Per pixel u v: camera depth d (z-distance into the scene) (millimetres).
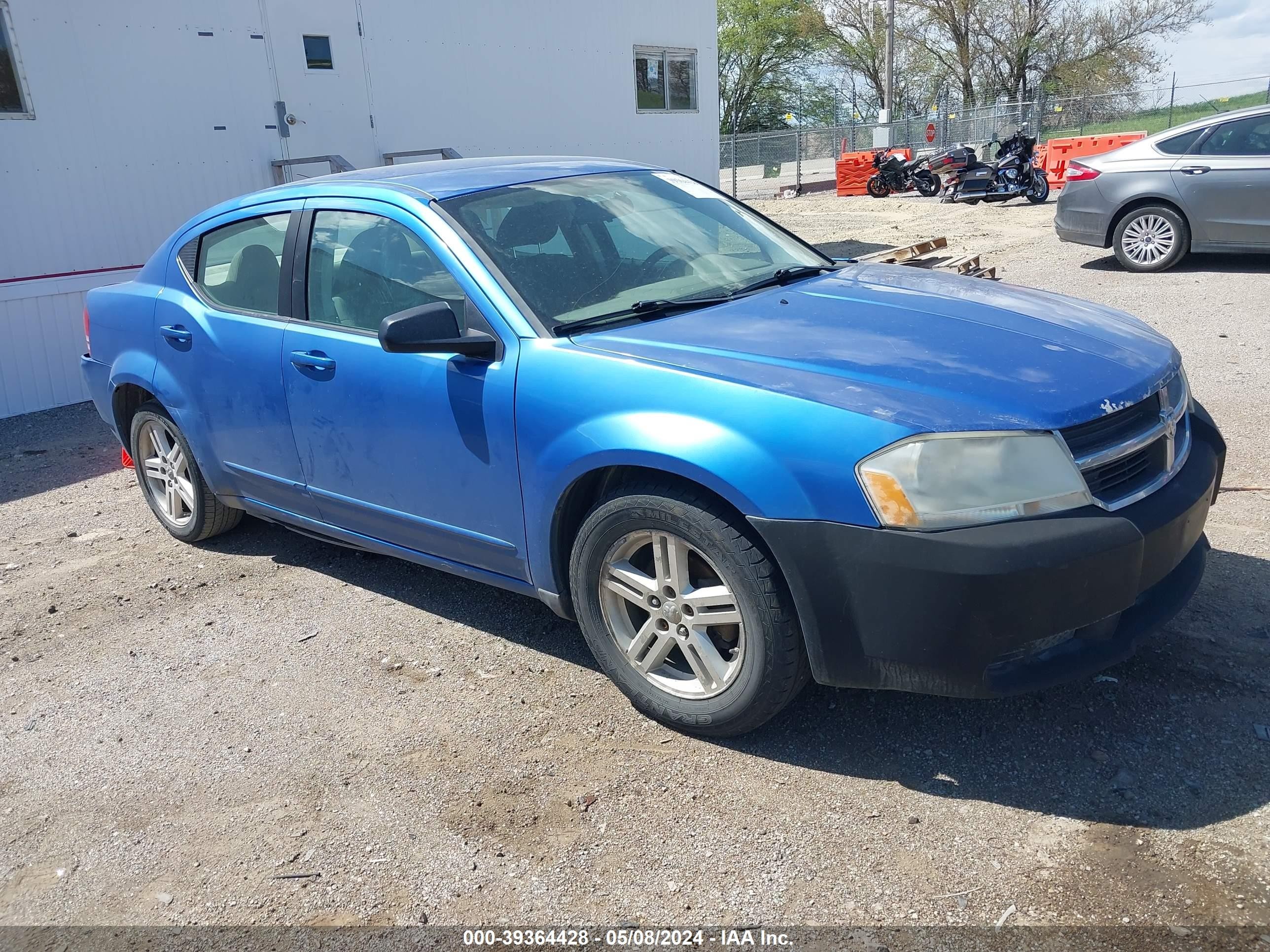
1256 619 3340
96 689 3621
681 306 3303
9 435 7418
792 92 53062
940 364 2746
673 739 3006
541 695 3318
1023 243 12898
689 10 13102
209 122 8891
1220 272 9680
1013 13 42062
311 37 9477
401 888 2500
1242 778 2602
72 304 8227
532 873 2512
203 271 4336
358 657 3680
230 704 3436
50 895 2604
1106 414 2580
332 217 3791
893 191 22000
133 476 6254
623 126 12555
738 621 2754
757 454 2576
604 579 3045
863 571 2484
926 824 2549
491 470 3193
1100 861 2369
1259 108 9336
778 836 2557
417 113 10375
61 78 7961
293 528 4289
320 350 3666
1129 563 2477
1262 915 2166
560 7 11500
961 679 2488
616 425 2814
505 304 3189
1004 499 2422
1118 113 29000
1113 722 2877
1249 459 4816
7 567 4859
